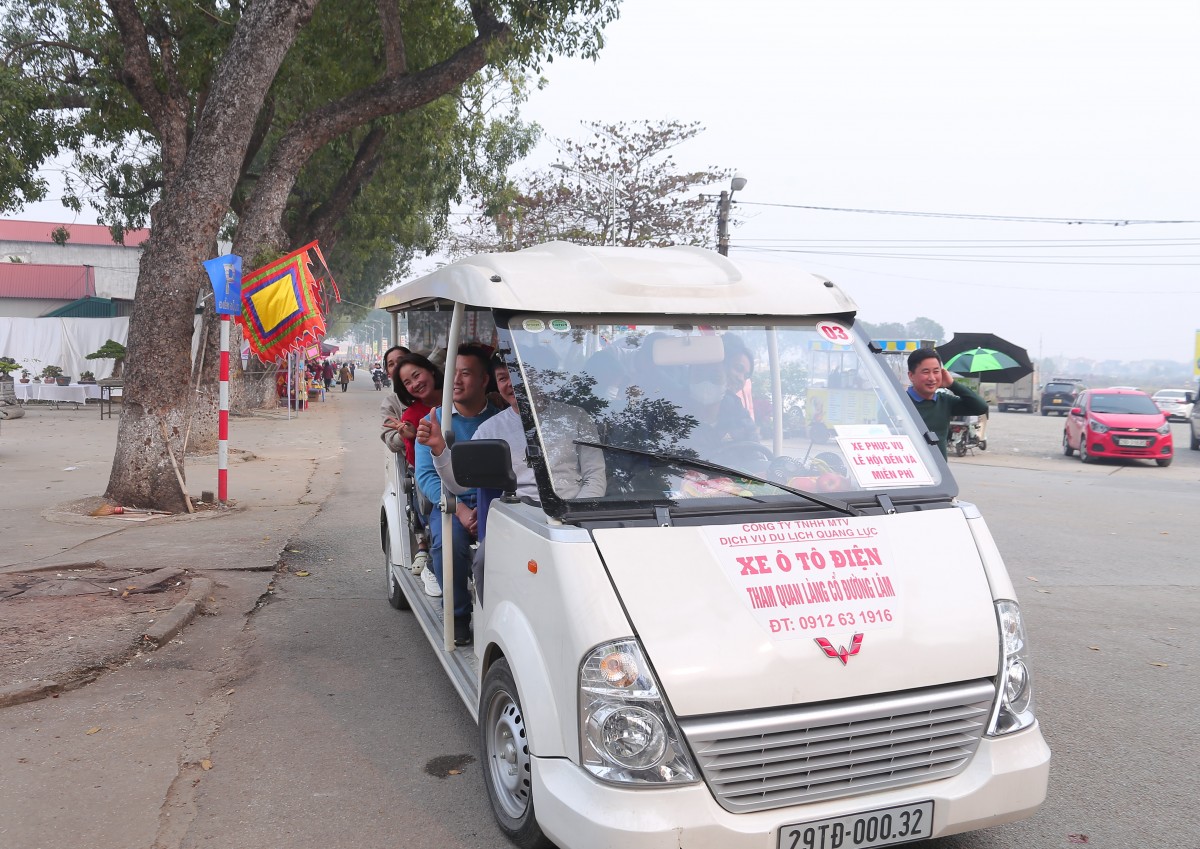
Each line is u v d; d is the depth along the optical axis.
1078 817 3.65
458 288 3.90
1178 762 4.18
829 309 3.90
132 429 10.09
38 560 7.76
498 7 16.27
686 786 2.68
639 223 30.47
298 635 5.98
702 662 2.76
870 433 3.68
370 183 26.86
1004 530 10.32
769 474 3.41
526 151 29.44
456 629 4.75
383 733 4.45
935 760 2.92
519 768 3.31
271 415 27.33
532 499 3.57
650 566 2.94
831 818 2.75
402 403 6.26
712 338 3.66
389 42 16.11
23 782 3.87
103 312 36.28
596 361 3.51
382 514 7.00
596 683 2.77
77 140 21.23
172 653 5.58
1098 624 6.46
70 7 19.39
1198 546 9.41
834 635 2.89
